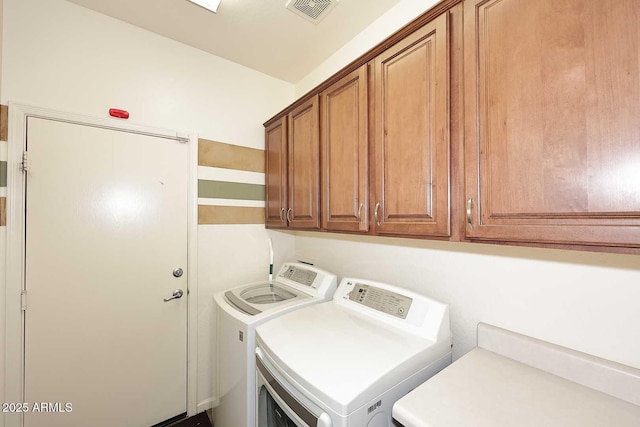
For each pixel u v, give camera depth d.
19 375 1.42
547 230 0.74
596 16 0.67
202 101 2.01
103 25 1.65
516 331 1.12
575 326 0.97
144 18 1.68
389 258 1.67
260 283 2.05
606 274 0.91
